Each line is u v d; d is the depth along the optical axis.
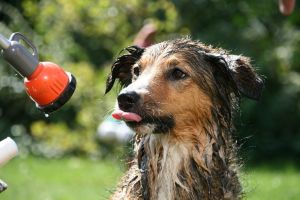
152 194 6.73
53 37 18.75
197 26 19.12
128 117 6.33
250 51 20.14
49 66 4.78
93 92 17.86
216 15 19.05
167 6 16.67
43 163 17.80
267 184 15.07
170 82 6.60
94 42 19.78
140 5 17.50
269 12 19.25
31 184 14.61
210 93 6.71
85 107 17.89
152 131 6.53
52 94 4.75
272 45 21.42
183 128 6.64
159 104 6.50
